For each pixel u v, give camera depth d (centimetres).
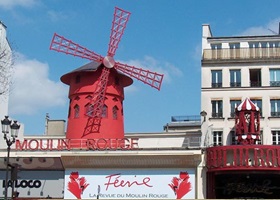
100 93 3097
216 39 3119
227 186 2850
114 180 2847
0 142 3216
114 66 3152
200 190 2752
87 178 2872
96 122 3077
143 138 3114
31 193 3016
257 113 2705
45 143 3152
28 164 2978
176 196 2777
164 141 3089
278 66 2959
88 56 3147
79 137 3072
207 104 2959
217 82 2992
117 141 2953
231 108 2945
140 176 2830
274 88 2928
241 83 2969
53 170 3033
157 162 2795
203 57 3020
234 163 2633
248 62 2983
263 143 2870
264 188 2819
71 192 2867
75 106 3148
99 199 2728
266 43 3083
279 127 2873
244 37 3095
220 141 2916
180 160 2762
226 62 3002
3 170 3045
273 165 2612
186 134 3070
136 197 2814
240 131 2681
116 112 3172
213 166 2691
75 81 3184
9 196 3022
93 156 2823
